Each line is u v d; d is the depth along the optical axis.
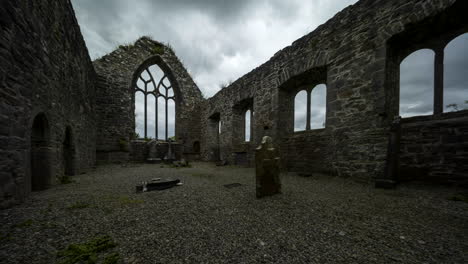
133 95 11.59
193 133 13.70
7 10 2.28
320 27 5.25
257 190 2.94
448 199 2.60
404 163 3.65
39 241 1.53
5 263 1.22
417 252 1.38
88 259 1.27
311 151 5.52
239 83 9.00
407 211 2.22
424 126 3.44
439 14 3.12
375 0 3.99
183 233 1.71
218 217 2.11
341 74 4.66
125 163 10.01
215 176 5.38
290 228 1.82
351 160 4.39
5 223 1.88
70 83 4.87
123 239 1.59
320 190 3.38
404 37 3.74
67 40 4.59
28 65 2.76
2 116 2.23
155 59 12.55
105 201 2.73
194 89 14.11
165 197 2.99
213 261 1.29
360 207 2.40
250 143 8.30
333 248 1.45
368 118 4.07
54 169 3.80
